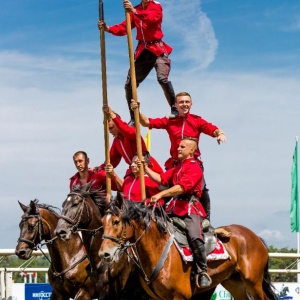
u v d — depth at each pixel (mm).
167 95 20906
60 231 19078
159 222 17734
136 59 20938
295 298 29188
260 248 20594
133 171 19609
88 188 19797
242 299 21125
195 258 18188
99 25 20156
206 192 19656
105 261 16547
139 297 19219
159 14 20500
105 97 20234
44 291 26391
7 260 27109
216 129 19250
